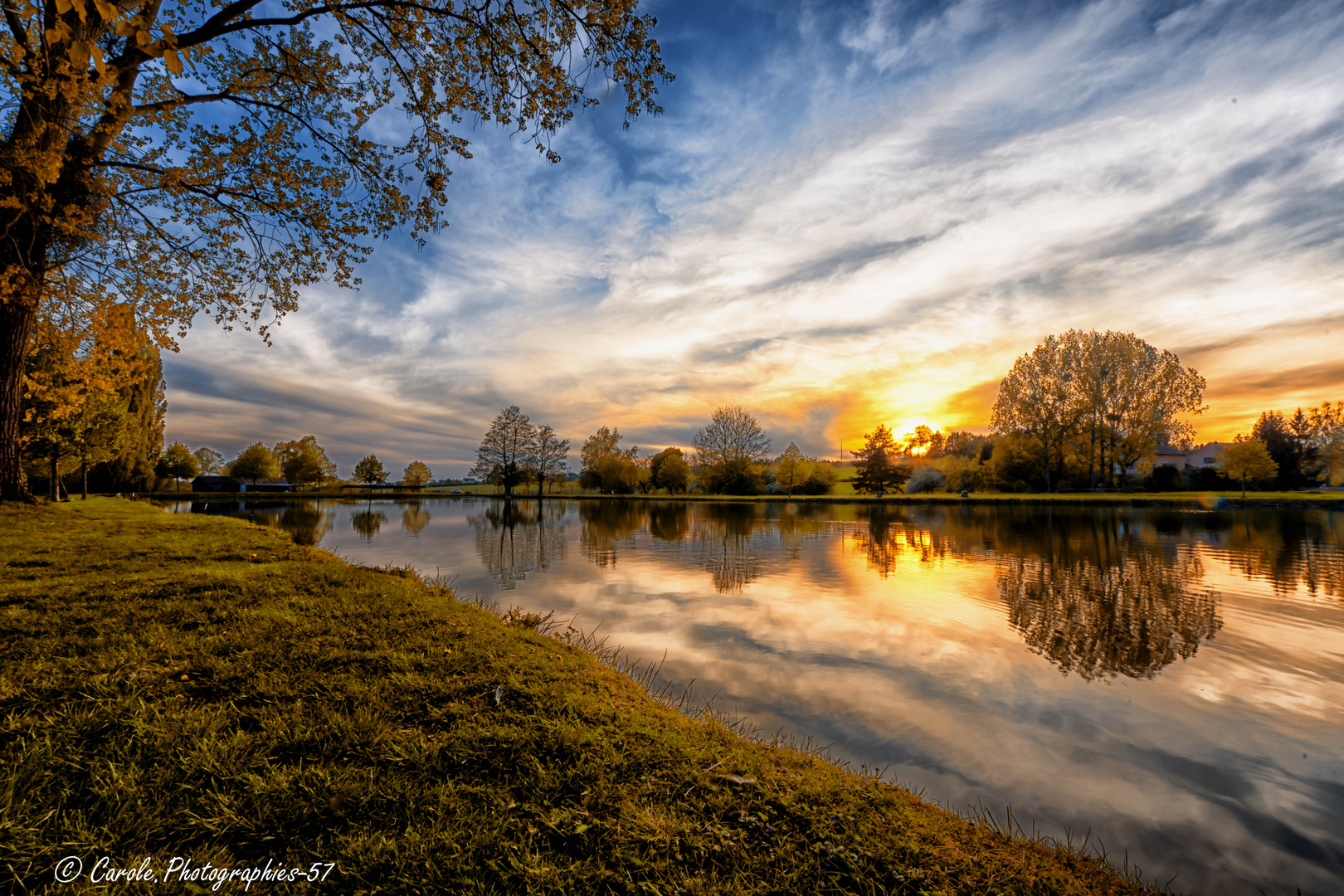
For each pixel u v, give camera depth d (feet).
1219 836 12.42
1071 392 197.57
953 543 72.02
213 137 34.01
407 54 30.81
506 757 10.36
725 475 244.22
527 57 28.58
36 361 62.08
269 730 10.50
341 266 39.65
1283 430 212.64
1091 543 70.28
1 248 30.91
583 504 199.93
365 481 348.79
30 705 10.66
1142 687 21.56
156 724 10.26
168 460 282.56
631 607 33.91
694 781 10.34
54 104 28.25
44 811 7.87
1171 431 189.16
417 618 18.99
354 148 35.94
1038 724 18.11
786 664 23.50
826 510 158.10
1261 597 38.29
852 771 14.56
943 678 22.20
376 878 7.32
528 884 7.37
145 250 37.01
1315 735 17.57
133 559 26.86
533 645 18.92
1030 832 12.28
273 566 27.25
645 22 27.12
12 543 28.91
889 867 8.52
